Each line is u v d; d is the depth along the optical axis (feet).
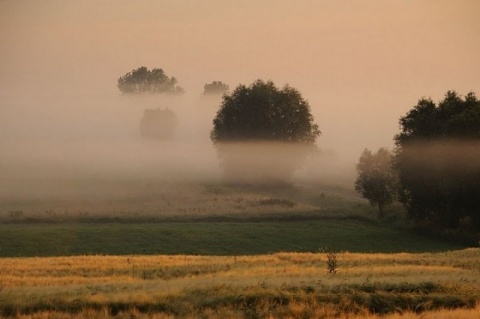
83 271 343.67
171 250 544.21
